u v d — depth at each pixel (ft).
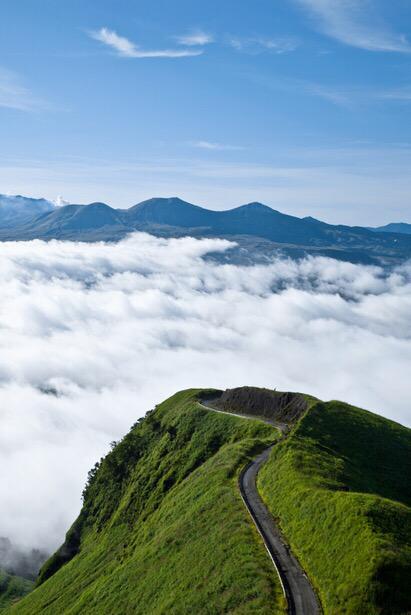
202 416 427.33
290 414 366.22
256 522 198.29
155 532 281.13
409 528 162.91
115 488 468.34
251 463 276.62
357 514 166.91
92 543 423.23
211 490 254.88
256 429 350.23
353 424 308.40
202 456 363.97
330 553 158.81
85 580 337.31
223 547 187.52
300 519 186.50
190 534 224.33
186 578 187.21
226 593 158.61
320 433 288.51
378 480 250.57
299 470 226.99
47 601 353.72
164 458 412.77
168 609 175.01
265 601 144.56
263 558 169.27
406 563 142.10
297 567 162.20
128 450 481.87
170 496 323.98
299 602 142.92
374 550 146.61
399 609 131.54
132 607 207.10
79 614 248.73
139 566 241.14
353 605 134.92
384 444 290.76
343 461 250.37
